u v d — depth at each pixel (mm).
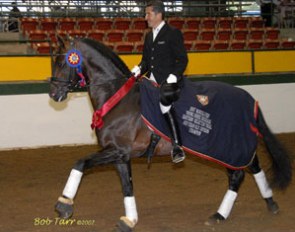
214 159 4867
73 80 4711
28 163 8016
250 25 15797
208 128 4785
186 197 6094
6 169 7621
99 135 4766
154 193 6281
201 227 5004
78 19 14266
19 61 9172
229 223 5117
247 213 5449
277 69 10906
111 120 4695
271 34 15078
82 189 6445
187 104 4730
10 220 5215
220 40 14180
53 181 6930
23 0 15125
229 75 10359
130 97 4762
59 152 8789
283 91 10625
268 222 5148
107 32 13250
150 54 4906
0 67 9062
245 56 10648
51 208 5660
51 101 9188
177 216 5359
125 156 4715
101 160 4684
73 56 4605
